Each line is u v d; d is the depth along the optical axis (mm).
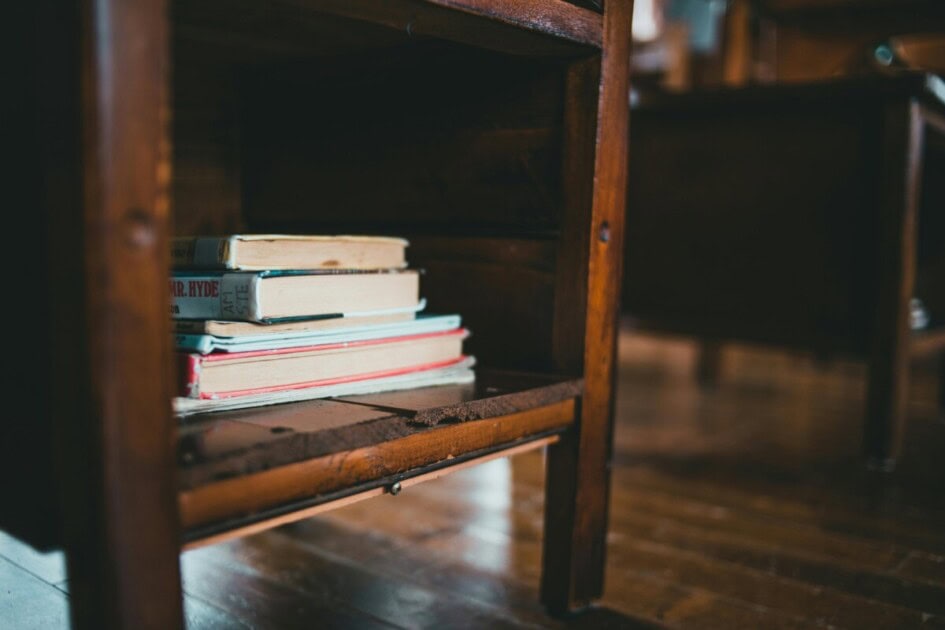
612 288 1066
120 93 667
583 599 1087
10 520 774
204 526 725
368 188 1183
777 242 1882
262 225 1283
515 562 1223
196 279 915
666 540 1307
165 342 695
